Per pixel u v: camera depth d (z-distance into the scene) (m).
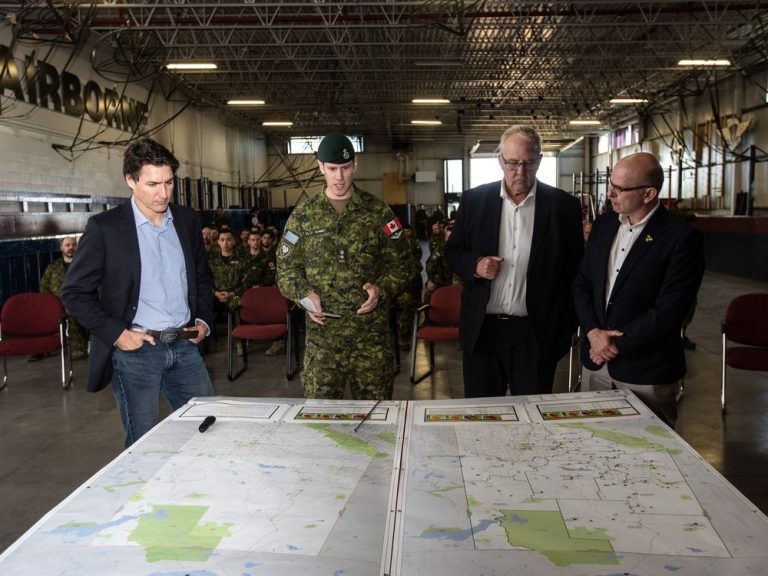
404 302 5.68
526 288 2.38
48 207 9.62
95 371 2.16
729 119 15.77
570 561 1.03
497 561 1.04
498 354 2.49
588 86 17.81
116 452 3.80
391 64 14.91
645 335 2.09
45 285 6.41
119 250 2.13
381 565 1.03
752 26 12.43
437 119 22.28
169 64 11.79
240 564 1.04
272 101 18.52
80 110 10.81
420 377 5.42
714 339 6.69
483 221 2.47
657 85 17.83
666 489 1.28
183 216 2.30
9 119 8.61
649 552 1.06
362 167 26.92
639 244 2.17
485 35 12.45
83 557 1.07
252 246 6.99
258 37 12.68
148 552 1.08
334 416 1.77
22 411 4.63
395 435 1.62
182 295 2.27
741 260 12.79
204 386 2.38
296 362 5.93
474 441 1.56
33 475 3.47
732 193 15.61
